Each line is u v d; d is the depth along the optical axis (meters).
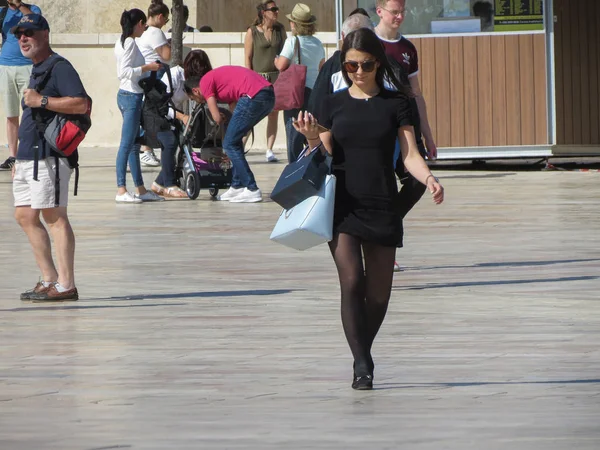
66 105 26.72
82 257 34.19
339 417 17.66
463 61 56.78
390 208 19.73
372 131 19.59
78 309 26.72
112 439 16.61
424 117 27.91
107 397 19.02
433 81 56.84
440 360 21.34
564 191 48.97
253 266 32.38
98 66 73.31
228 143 46.69
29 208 27.75
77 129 26.81
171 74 49.47
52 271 28.00
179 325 24.77
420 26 56.78
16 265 33.06
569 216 41.34
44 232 27.91
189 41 71.44
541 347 22.25
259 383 19.83
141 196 47.78
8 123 59.22
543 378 19.92
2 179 56.00
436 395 18.91
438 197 19.42
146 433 16.89
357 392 19.16
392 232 19.64
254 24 62.97
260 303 27.09
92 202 47.72
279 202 19.66
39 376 20.50
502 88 56.84
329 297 27.75
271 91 45.59
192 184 47.94
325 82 21.72
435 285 29.06
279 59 46.75
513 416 17.59
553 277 29.92
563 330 23.72
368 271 20.12
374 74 19.75
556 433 16.64
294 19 46.97
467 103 56.94
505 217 41.38
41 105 26.72
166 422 17.47
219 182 47.88
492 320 24.83
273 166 61.97
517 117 56.91
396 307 26.39
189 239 37.41
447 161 63.28
